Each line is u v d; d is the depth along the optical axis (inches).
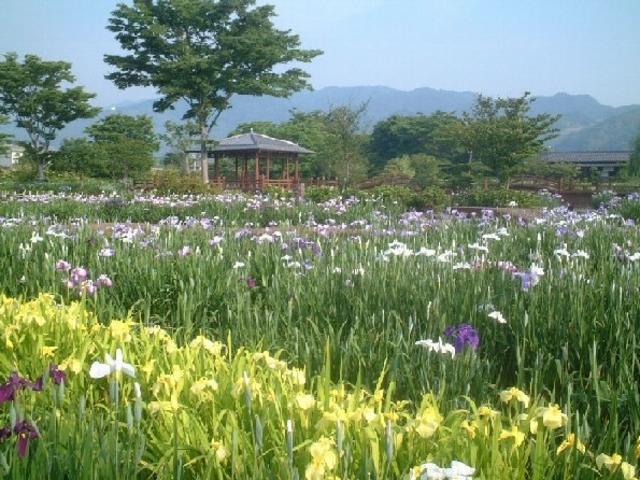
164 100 1955.0
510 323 204.4
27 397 137.9
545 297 215.5
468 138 1433.3
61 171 2290.8
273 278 261.0
